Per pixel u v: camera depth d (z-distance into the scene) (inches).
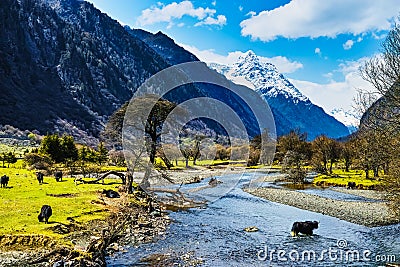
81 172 2539.4
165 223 1240.2
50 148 2984.7
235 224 1263.5
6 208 1152.2
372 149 1227.9
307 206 1708.9
